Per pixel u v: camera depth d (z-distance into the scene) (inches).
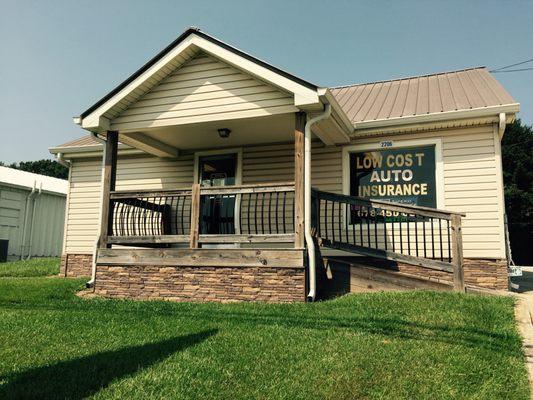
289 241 274.1
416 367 145.9
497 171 331.0
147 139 376.8
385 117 359.6
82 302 272.5
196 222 295.9
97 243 319.6
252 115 294.8
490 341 171.6
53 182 755.4
